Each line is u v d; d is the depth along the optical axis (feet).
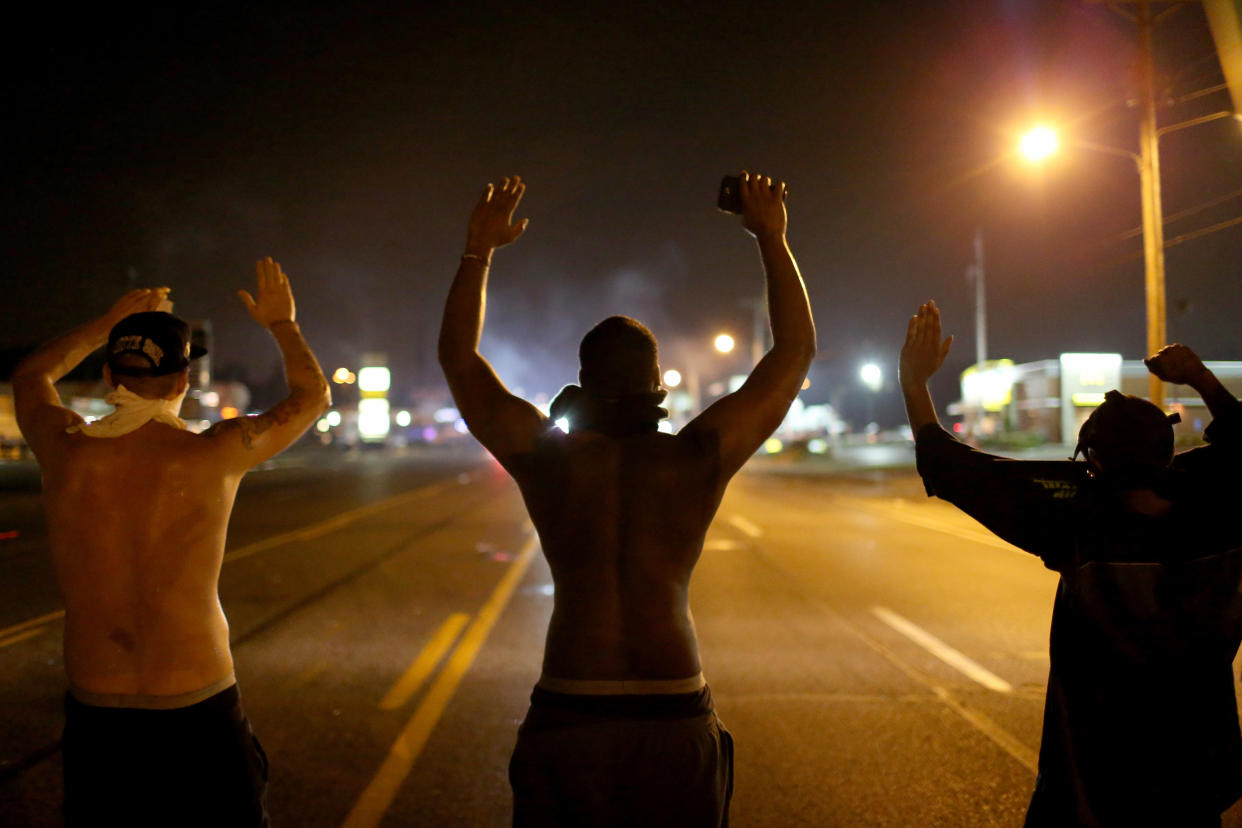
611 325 8.21
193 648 8.66
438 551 48.80
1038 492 8.14
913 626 29.45
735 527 62.23
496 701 20.70
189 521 8.80
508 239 8.71
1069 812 7.77
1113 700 7.68
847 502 84.48
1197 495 7.71
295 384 9.83
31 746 17.57
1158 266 44.45
